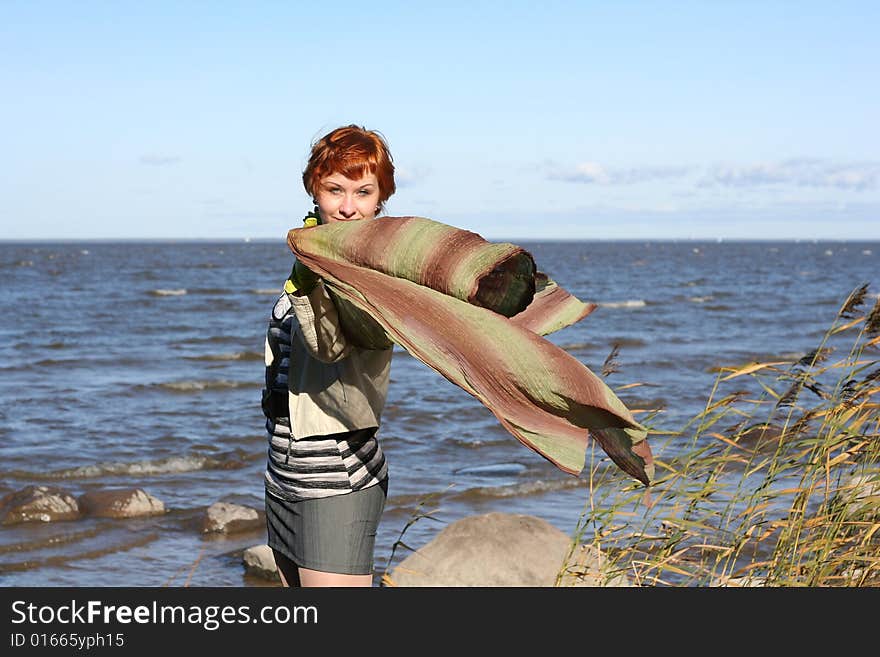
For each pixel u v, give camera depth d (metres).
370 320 2.23
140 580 7.30
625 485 3.98
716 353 25.78
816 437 3.79
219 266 99.94
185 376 21.09
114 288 57.38
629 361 23.75
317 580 2.44
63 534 8.51
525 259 2.08
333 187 2.35
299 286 2.21
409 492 10.17
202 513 9.38
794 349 26.44
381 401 2.51
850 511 3.66
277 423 2.52
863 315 3.69
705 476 3.90
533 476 11.02
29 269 83.19
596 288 64.56
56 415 15.59
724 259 147.62
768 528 3.76
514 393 1.98
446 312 2.02
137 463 11.63
